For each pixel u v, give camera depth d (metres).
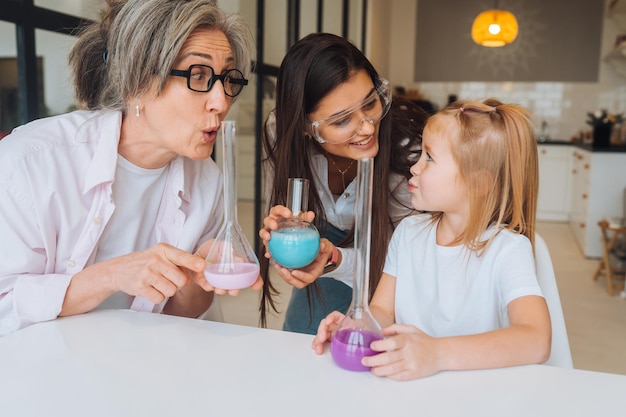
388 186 1.51
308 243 1.14
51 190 1.13
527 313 0.99
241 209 4.13
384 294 1.29
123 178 1.25
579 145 6.05
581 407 0.76
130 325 1.03
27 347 0.93
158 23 1.05
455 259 1.18
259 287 1.04
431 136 1.17
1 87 1.97
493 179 1.13
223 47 1.12
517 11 7.46
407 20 7.84
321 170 1.64
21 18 1.96
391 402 0.76
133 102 1.14
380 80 1.42
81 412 0.72
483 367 0.87
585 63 7.35
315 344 0.93
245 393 0.78
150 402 0.75
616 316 3.45
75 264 1.20
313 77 1.36
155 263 1.02
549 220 6.98
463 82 7.77
